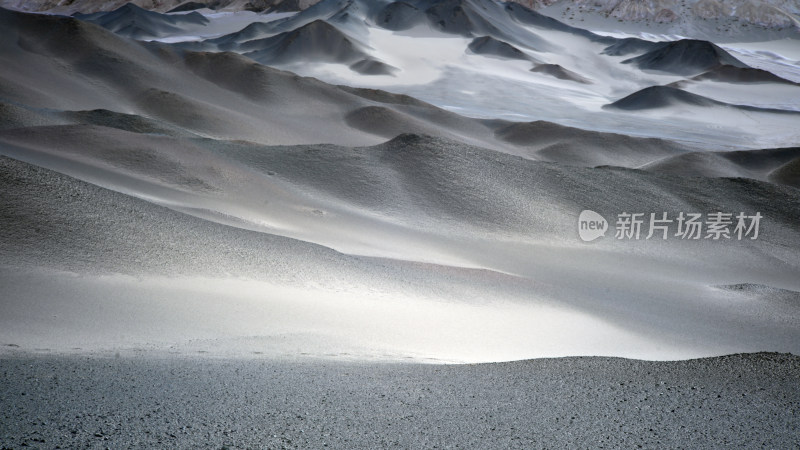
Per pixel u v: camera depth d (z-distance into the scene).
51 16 137.00
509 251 39.72
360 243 36.66
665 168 99.19
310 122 117.12
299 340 14.60
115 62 125.94
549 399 8.42
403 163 54.38
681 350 22.14
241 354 11.88
